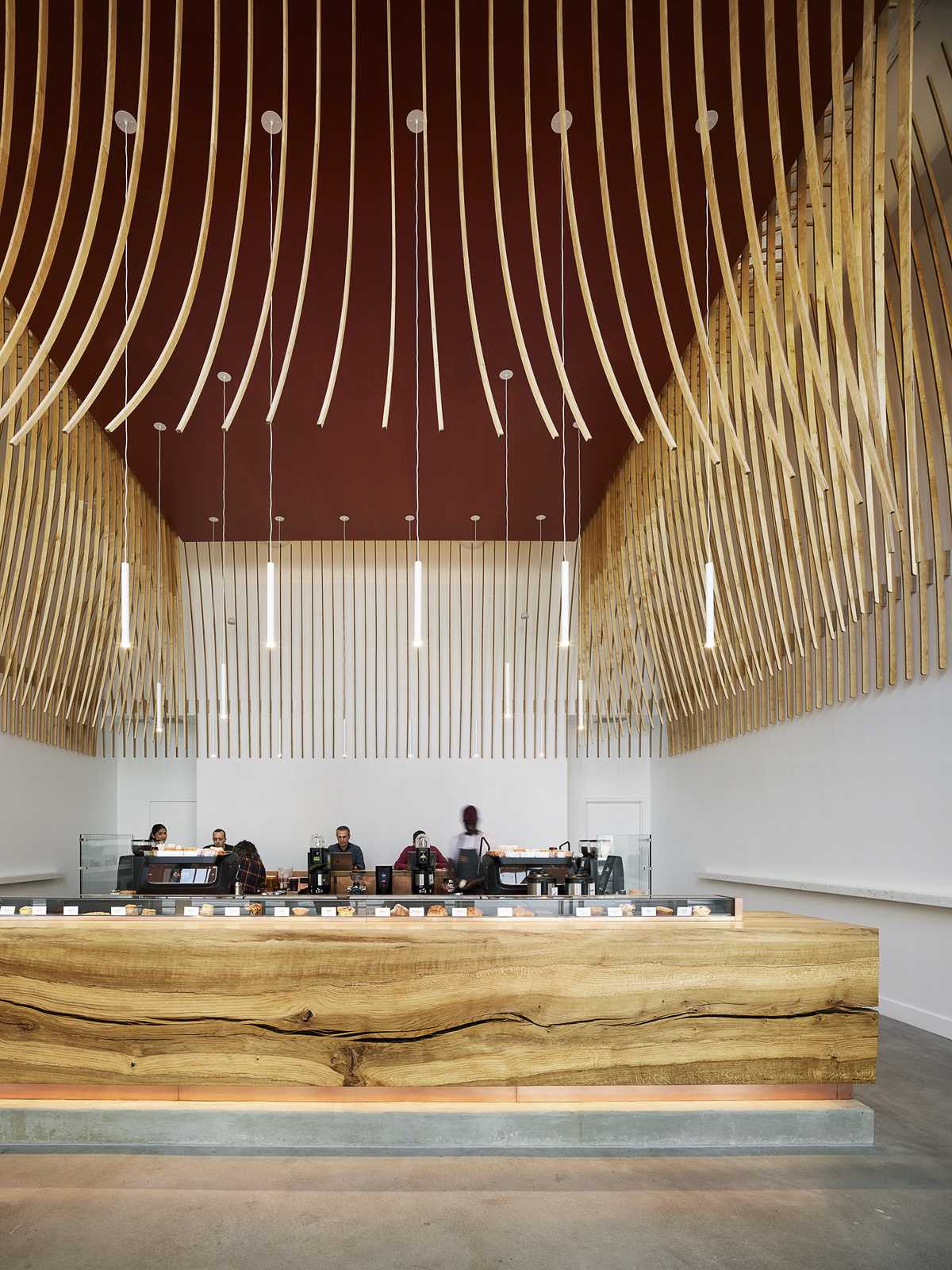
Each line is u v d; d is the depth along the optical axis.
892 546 5.57
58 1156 3.76
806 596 6.14
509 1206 3.31
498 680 10.73
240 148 4.19
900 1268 2.89
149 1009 3.95
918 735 5.58
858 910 6.33
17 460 6.00
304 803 10.50
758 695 7.98
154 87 3.89
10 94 3.56
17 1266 2.89
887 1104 4.33
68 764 9.38
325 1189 3.44
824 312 4.15
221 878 5.32
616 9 3.57
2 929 3.98
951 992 5.34
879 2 3.56
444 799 10.59
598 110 3.54
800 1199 3.37
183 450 7.36
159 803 10.92
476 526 9.47
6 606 6.50
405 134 4.13
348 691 10.67
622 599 8.37
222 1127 3.86
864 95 3.51
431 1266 2.90
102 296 3.75
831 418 3.71
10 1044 3.95
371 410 6.60
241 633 10.62
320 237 4.73
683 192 4.48
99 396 6.45
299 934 3.96
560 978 3.97
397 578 10.71
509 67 3.82
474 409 6.63
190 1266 2.89
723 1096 3.99
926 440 5.22
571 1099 3.96
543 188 4.44
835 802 6.61
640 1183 3.51
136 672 9.34
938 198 4.75
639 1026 3.96
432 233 4.75
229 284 3.83
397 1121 3.84
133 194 3.68
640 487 7.41
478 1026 3.95
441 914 4.14
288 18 3.56
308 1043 3.93
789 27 3.64
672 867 10.37
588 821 11.12
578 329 5.62
